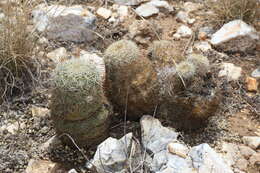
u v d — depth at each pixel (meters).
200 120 1.15
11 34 1.22
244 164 1.12
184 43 1.44
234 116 1.24
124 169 1.06
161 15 1.54
